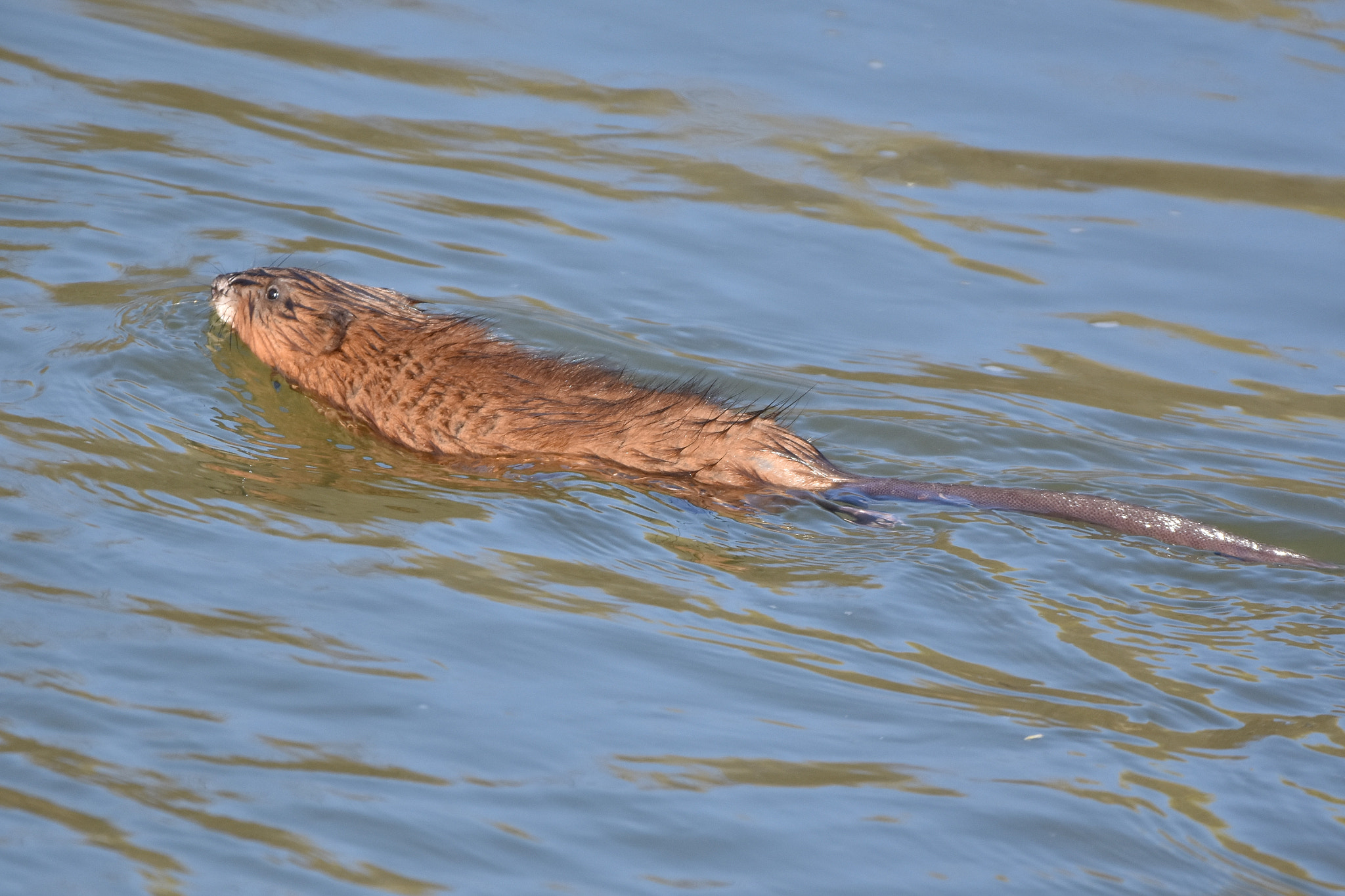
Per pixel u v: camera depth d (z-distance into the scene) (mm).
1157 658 12734
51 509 13578
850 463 16531
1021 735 11633
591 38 26734
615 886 9734
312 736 10906
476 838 10031
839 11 28344
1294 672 12578
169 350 17359
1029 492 15117
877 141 24031
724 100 24859
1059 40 27391
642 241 21297
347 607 12586
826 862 10109
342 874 9602
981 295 20656
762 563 13977
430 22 26984
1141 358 19344
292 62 25344
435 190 22062
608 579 13539
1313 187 23188
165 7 26844
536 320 19094
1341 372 19203
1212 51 27094
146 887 9336
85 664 11422
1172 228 22469
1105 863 10273
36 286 18359
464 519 14320
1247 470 16766
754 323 19609
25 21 25828
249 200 21281
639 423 15297
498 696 11602
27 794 10008
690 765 10984
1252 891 10078
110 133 22562
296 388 17047
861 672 12375
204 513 13961
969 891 9945
